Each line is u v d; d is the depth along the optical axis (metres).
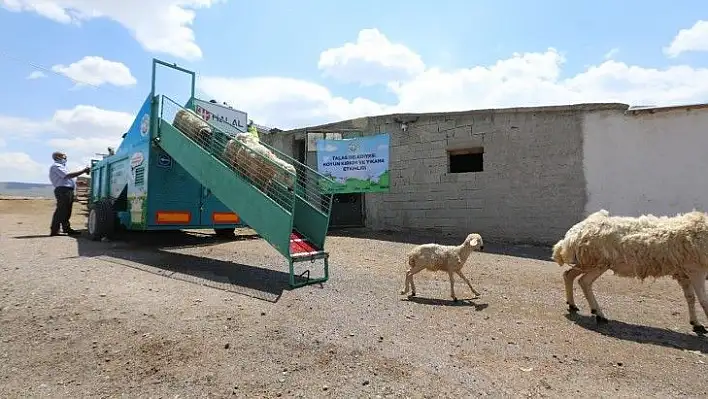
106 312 4.63
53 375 3.33
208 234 12.73
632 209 10.30
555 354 4.09
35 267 6.71
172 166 9.69
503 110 11.78
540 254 10.01
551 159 11.19
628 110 10.34
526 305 5.86
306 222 7.34
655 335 4.79
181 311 4.76
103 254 8.34
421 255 6.10
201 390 3.16
